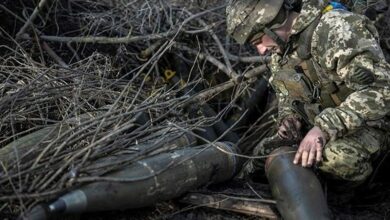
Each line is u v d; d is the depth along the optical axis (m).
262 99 4.65
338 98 3.02
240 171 3.46
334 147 3.03
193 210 2.98
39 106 3.31
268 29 2.99
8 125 3.15
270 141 3.34
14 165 2.61
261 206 3.00
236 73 4.51
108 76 4.17
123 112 3.17
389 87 2.79
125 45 4.66
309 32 2.94
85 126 2.90
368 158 3.08
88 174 2.56
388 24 3.94
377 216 3.29
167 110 3.55
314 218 2.69
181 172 2.81
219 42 4.62
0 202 2.53
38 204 2.38
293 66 3.09
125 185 2.57
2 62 4.04
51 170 2.54
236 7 3.04
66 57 4.48
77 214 2.56
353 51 2.80
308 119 3.24
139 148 2.85
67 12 4.74
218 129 4.23
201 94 4.09
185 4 5.12
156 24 4.75
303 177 2.85
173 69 4.72
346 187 3.22
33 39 4.26
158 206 2.92
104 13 4.76
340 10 2.92
